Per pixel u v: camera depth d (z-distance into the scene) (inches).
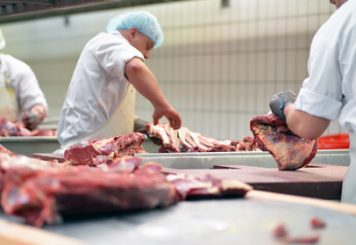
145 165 64.4
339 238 46.1
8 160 57.7
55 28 249.4
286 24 177.8
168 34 211.2
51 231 45.8
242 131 190.4
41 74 259.3
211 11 196.9
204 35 199.8
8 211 46.8
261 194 63.8
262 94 184.5
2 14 149.9
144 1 147.6
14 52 274.4
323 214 54.4
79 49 237.5
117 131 129.6
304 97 79.0
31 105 171.2
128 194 50.3
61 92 248.4
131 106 132.1
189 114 206.2
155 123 117.7
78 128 127.5
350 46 74.6
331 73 76.4
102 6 157.5
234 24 190.9
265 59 183.3
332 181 78.0
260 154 105.9
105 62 122.5
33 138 133.7
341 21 75.5
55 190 45.8
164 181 56.4
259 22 184.2
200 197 61.5
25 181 47.9
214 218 51.9
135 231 46.5
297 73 175.6
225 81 194.4
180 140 123.4
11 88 170.2
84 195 47.2
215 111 197.8
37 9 139.6
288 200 60.9
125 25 130.0
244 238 45.2
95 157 96.2
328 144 141.6
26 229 45.3
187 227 48.3
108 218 50.4
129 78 117.3
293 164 91.6
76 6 133.0
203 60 200.5
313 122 78.5
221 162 103.8
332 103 77.5
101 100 126.5
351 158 78.1
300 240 44.7
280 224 47.4
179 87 209.0
